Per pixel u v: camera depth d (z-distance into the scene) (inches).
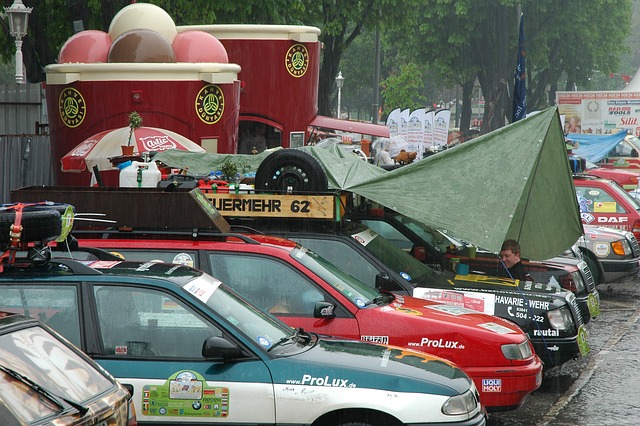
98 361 383.6
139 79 1040.2
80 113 1058.1
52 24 1550.2
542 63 3681.1
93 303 390.0
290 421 378.0
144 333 388.8
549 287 623.8
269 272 492.1
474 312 539.8
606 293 1075.9
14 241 382.3
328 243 592.4
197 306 391.5
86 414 283.9
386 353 413.7
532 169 617.0
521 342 504.4
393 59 4562.0
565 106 2989.7
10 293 390.9
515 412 590.2
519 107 1197.7
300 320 484.1
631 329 864.9
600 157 2087.8
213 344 377.4
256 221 602.5
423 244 708.7
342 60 4650.6
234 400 378.9
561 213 687.1
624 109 2935.5
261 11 1660.9
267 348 388.8
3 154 1168.2
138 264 422.0
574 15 3523.6
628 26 3863.2
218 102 1073.5
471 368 489.4
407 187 622.2
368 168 693.3
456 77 3853.3
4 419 262.5
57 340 320.5
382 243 641.0
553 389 648.4
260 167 632.4
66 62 1087.0
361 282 534.9
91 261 424.8
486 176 618.2
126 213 510.9
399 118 1831.9
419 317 493.7
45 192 522.0
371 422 381.7
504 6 3415.4
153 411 380.5
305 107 1348.4
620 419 573.6
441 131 1845.5
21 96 1342.3
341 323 483.5
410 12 2241.6
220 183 634.2
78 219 456.8
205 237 499.5
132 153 892.0
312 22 2194.9
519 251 710.5
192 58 1080.8
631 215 1131.3
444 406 383.2
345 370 384.5
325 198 593.0
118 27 1092.5
